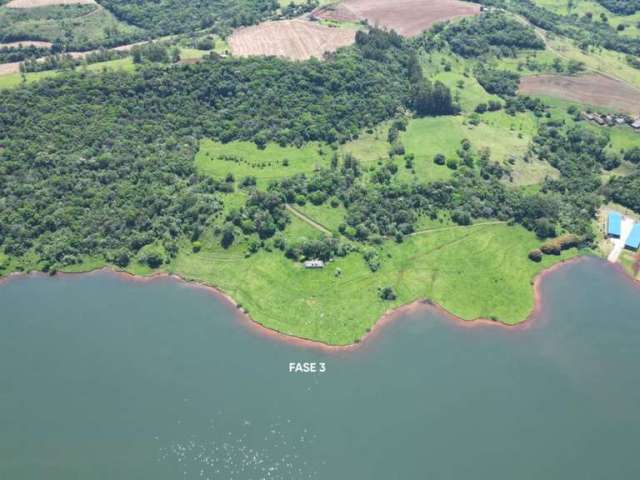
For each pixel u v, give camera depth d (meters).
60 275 184.12
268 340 163.00
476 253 194.62
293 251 186.75
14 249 188.12
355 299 175.62
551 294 184.38
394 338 165.12
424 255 192.50
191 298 176.88
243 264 186.00
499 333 169.12
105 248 191.12
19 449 134.25
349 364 156.25
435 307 176.00
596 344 167.38
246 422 138.88
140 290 179.62
